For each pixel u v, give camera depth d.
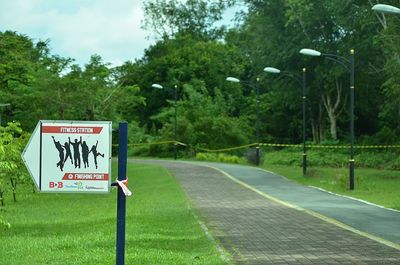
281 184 28.27
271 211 17.83
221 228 14.09
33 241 12.24
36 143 6.37
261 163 45.06
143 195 23.55
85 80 35.19
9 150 16.95
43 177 6.36
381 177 32.91
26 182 21.25
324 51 48.38
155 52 75.81
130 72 44.50
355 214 17.11
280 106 60.62
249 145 53.47
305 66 50.78
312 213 17.27
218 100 62.94
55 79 33.56
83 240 12.02
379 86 50.19
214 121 57.06
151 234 12.91
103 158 6.41
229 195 23.16
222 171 35.38
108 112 36.62
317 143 53.41
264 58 52.94
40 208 20.44
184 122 57.12
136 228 13.80
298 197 22.61
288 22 48.16
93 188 6.39
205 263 9.49
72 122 6.38
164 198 21.97
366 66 47.50
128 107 42.41
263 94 64.12
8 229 14.66
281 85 53.28
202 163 43.62
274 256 10.40
